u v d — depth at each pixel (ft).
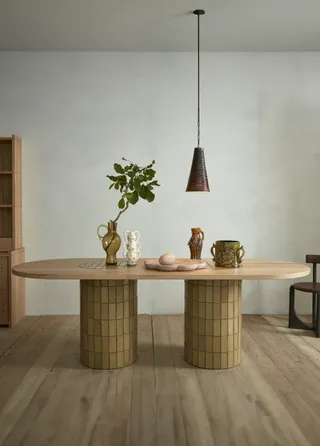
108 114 16.21
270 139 16.26
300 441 7.54
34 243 16.25
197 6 12.49
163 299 16.53
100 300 10.75
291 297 14.49
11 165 15.98
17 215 15.66
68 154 16.19
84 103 16.15
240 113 16.26
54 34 14.56
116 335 10.82
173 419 8.30
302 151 16.26
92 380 10.14
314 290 13.58
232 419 8.30
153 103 16.20
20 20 13.44
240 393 9.45
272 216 16.37
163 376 10.38
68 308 16.46
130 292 11.08
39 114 16.14
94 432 7.84
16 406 8.85
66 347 12.59
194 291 10.96
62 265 11.35
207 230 16.37
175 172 16.26
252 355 11.89
